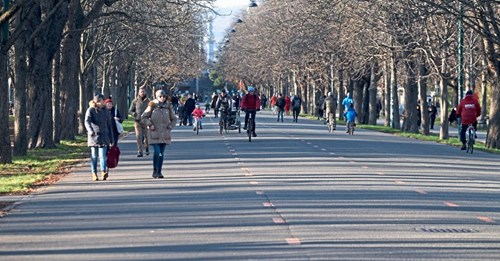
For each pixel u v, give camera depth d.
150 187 41.03
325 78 161.88
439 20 90.12
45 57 70.31
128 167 53.03
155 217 30.70
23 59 63.12
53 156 64.00
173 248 24.44
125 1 86.44
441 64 94.69
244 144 75.69
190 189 39.84
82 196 37.75
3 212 32.69
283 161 56.47
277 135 91.88
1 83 55.03
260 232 27.19
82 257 23.25
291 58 151.25
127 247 24.70
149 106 45.31
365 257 22.94
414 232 27.19
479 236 26.48
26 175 48.62
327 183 42.22
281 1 147.12
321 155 62.12
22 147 63.62
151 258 22.97
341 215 30.94
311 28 118.19
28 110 72.94
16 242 25.81
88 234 27.16
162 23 96.19
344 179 44.34
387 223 29.08
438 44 91.94
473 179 45.78
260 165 53.25
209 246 24.73
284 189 39.50
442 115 95.31
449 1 66.56
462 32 85.62
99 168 53.22
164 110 45.59
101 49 101.38
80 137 88.88
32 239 26.34
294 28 127.44
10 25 66.06
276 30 149.00
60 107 82.50
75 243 25.52
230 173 47.94
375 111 139.12
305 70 165.00
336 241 25.47
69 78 81.75
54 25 68.75
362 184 41.88
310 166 52.53
